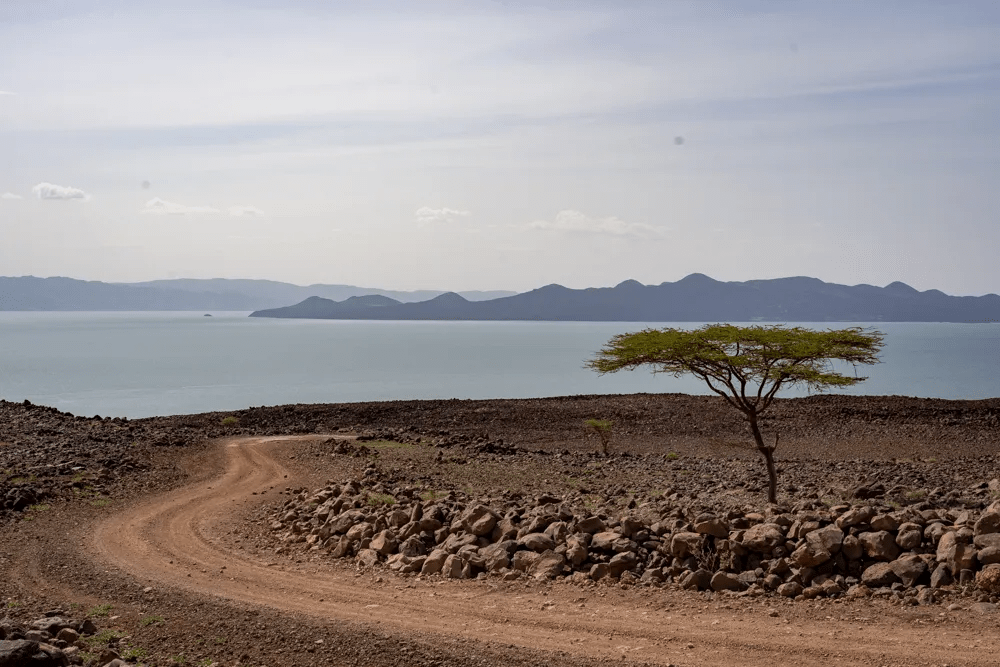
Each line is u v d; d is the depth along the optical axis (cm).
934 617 1228
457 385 14300
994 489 2495
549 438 5694
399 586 1582
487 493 2652
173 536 2150
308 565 1805
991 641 1128
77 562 1822
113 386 13238
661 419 6281
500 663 1143
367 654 1195
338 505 2238
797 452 5047
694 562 1519
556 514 1772
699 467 3775
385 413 6475
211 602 1473
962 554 1334
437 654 1180
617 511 2086
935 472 3441
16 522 2267
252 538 2150
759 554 1487
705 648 1173
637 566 1546
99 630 1330
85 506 2523
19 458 3192
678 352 2647
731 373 2633
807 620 1265
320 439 4434
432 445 4472
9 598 1538
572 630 1273
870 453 4956
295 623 1334
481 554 1678
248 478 3222
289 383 14300
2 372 16075
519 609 1390
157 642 1278
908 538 1417
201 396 11681
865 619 1249
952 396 11950
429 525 1870
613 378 16625
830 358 2641
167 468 3297
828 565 1420
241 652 1225
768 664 1105
